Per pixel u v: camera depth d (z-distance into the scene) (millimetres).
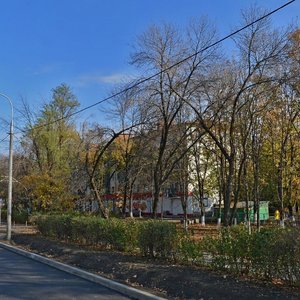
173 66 22609
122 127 33844
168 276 10711
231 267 10719
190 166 43969
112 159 41875
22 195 48969
